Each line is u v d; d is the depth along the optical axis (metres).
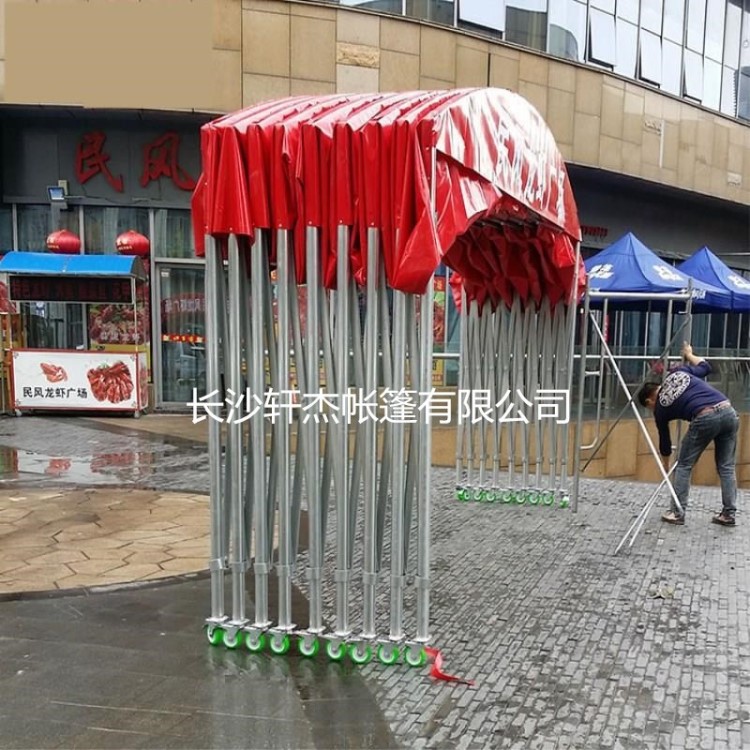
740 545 5.32
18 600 4.08
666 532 5.65
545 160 4.36
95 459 8.27
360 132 3.08
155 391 12.38
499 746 2.70
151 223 12.27
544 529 5.69
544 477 7.41
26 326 12.12
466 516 6.07
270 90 11.39
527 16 13.20
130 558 4.83
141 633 3.66
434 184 3.00
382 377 3.33
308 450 3.32
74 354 11.17
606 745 2.72
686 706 3.01
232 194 3.21
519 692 3.11
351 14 11.52
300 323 3.49
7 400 11.48
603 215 15.12
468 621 3.87
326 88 11.55
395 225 3.05
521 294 6.29
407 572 3.71
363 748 2.68
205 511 6.05
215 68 11.21
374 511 3.29
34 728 2.78
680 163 15.39
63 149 11.97
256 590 3.47
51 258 10.73
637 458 8.95
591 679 3.23
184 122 11.88
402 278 3.00
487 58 12.48
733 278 10.30
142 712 2.90
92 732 2.75
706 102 16.41
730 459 5.84
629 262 8.53
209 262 3.34
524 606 4.09
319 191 3.19
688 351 6.07
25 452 8.64
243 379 3.46
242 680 3.18
